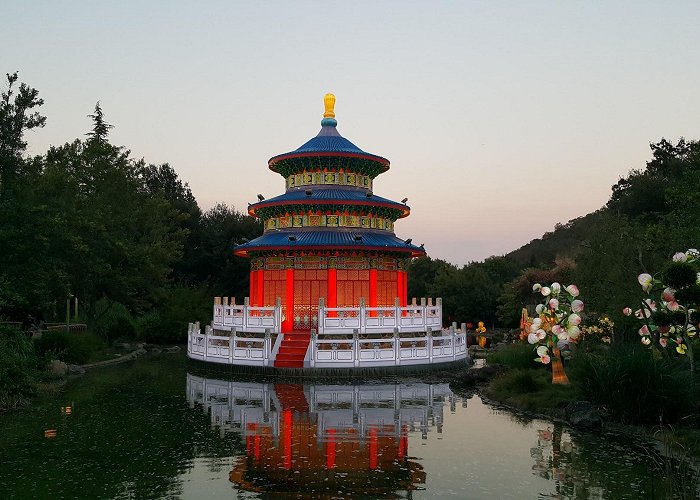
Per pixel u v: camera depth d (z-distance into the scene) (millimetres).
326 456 19281
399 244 49969
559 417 25172
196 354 44938
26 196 41938
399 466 18172
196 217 90875
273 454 19547
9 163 40344
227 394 31875
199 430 23078
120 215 58438
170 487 16266
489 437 21906
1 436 22125
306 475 17266
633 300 35250
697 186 35688
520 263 108250
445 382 36281
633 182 76938
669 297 18453
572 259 72250
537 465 18266
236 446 20625
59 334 44125
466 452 19797
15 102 41094
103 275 56156
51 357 39656
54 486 16422
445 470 17766
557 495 15602
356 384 35469
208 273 88375
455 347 43156
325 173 53594
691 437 20281
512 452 19766
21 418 25484
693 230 32531
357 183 54438
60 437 22062
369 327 42062
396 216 54688
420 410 27328
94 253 53062
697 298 16922
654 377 22797
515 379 30219
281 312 44594
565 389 28141
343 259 48250
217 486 16328
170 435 22250
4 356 29859
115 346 56062
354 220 51219
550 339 29922
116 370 42594
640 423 22984
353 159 53219
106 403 29156
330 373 38031
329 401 29734
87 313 56969
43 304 43844
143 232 65750
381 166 55656
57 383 35969
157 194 73062
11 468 18109
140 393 32250
